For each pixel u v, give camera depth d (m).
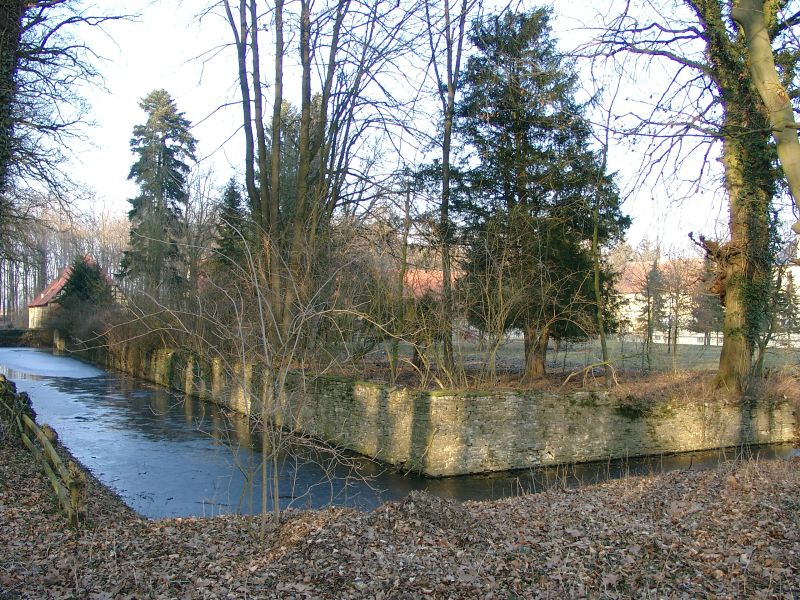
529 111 18.12
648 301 27.30
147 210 39.75
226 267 17.31
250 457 7.78
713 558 6.22
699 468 15.48
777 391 19.48
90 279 48.56
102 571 6.01
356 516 7.63
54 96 16.66
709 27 10.13
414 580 5.65
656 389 18.33
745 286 18.78
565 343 23.89
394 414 15.01
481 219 19.75
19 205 19.58
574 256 19.91
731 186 14.37
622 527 7.29
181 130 39.84
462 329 17.14
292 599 5.34
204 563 6.22
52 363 44.56
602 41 9.23
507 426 14.99
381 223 18.02
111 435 18.16
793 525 7.04
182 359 28.44
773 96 7.43
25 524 7.32
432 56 17.59
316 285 15.14
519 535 7.13
